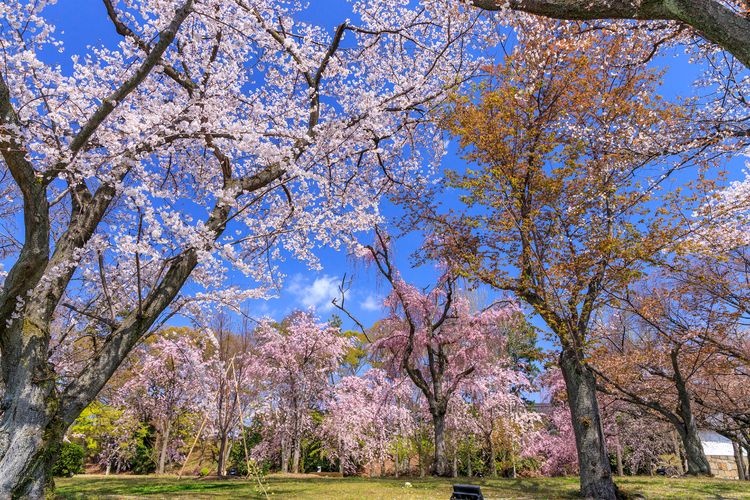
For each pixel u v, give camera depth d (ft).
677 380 42.29
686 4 14.56
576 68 29.63
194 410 55.72
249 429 58.13
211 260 19.12
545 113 31.63
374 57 28.30
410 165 33.22
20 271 15.46
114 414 58.54
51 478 16.98
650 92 31.19
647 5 15.10
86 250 19.70
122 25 21.22
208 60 21.84
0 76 13.91
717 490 29.55
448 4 24.32
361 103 23.20
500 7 18.11
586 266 28.53
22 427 15.96
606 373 42.88
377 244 45.60
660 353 42.80
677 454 68.23
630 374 44.21
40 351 17.08
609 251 28.09
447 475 46.16
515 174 30.99
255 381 54.90
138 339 19.52
